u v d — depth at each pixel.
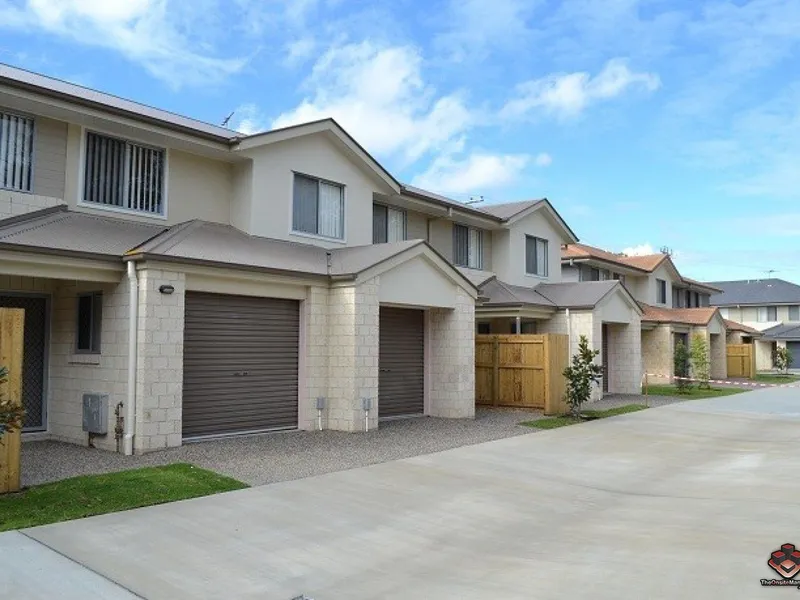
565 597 5.03
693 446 12.14
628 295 22.84
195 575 5.47
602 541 6.44
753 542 6.25
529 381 17.20
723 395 23.44
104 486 8.00
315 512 7.32
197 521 6.88
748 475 9.54
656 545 6.25
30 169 11.23
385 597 5.09
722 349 34.47
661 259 33.66
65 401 11.38
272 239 14.10
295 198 14.72
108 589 5.14
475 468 9.80
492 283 21.36
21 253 9.45
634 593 5.06
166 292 10.48
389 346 15.30
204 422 11.48
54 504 7.27
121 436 10.27
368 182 16.55
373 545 6.31
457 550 6.20
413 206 18.48
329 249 15.14
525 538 6.59
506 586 5.28
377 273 13.40
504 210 22.70
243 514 7.16
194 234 12.30
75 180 11.74
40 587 5.14
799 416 16.81
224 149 13.38
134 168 12.65
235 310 12.08
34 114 11.27
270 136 13.86
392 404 15.29
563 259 27.16
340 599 5.05
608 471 9.84
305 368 13.00
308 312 13.06
